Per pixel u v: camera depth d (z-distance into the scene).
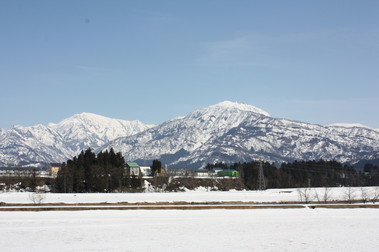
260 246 73.12
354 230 87.81
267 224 93.75
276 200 151.88
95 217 100.56
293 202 142.25
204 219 99.44
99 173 198.62
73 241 75.25
